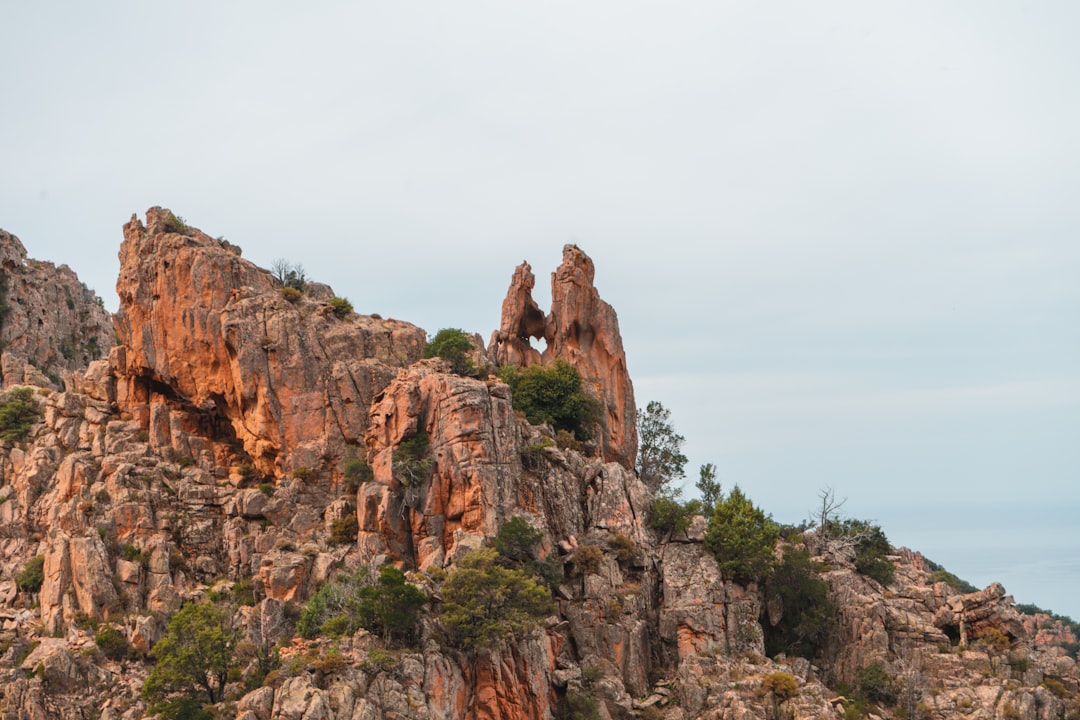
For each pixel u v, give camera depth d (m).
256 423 140.12
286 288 150.12
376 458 131.88
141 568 128.38
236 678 110.25
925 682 144.88
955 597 159.00
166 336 146.38
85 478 137.50
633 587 135.50
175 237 149.38
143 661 119.38
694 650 134.00
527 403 159.12
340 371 141.62
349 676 106.06
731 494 152.12
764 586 149.50
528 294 177.38
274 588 123.88
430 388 133.88
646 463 183.00
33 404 156.00
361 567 122.19
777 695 128.75
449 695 111.94
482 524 127.38
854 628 150.12
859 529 180.25
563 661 125.50
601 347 174.38
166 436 145.12
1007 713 138.50
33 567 132.25
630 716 123.75
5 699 112.25
